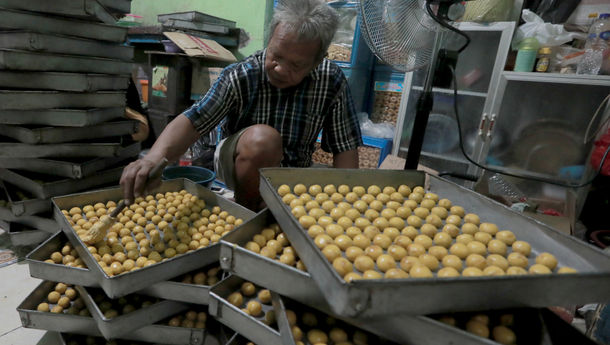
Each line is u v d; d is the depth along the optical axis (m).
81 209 1.26
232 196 2.09
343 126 1.53
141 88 3.45
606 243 1.58
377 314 0.52
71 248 1.05
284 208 0.77
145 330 0.92
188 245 1.08
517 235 0.86
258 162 1.28
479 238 0.85
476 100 2.18
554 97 1.88
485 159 2.13
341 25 2.46
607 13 1.89
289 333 0.67
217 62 2.77
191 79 2.65
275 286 0.70
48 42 1.27
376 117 2.81
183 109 2.70
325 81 1.41
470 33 2.09
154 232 1.13
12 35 1.25
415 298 0.53
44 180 1.49
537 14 2.06
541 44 1.92
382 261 0.73
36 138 1.30
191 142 1.31
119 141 1.65
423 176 1.16
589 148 1.86
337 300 0.52
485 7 2.01
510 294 0.56
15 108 1.24
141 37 2.97
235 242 0.85
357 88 2.64
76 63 1.38
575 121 1.86
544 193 2.03
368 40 1.11
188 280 0.99
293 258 0.81
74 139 1.42
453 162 2.34
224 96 1.36
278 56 1.09
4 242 1.47
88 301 0.90
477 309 0.57
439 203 1.03
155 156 1.11
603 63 1.75
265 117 1.45
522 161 2.05
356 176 1.14
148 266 0.82
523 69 1.94
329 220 0.91
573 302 0.59
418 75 2.32
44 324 0.93
